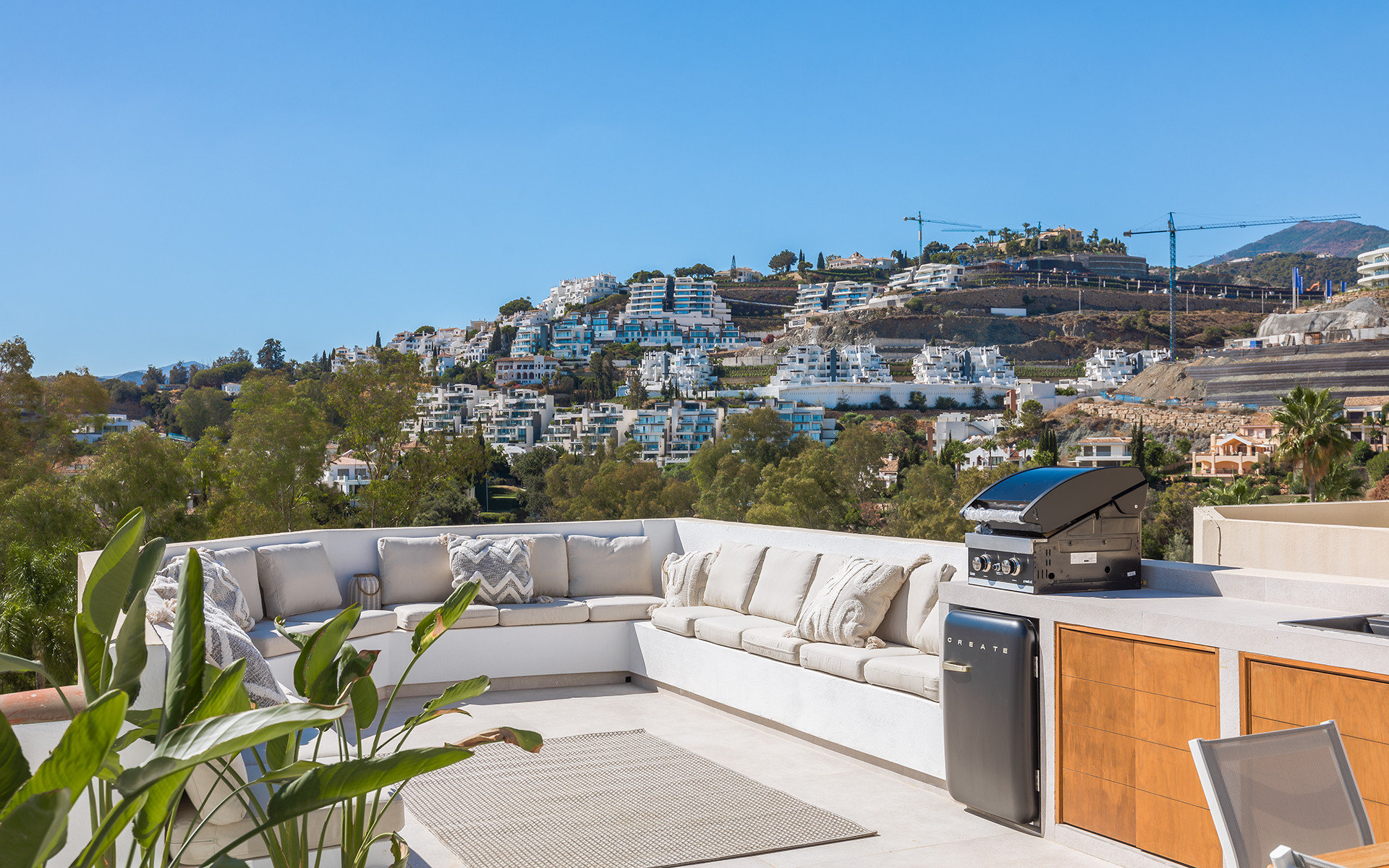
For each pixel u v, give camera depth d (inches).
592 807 133.6
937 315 4982.8
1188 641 100.2
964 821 127.0
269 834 68.5
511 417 4212.6
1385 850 53.4
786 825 126.0
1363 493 1093.1
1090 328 4726.9
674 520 238.7
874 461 2524.6
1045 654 116.2
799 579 186.2
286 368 3823.8
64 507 1038.4
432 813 131.3
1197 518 278.4
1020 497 122.0
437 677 200.4
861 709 151.7
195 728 45.1
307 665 69.9
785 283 6505.9
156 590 141.2
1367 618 98.5
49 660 652.7
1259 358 2084.2
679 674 193.9
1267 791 58.4
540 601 212.7
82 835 80.8
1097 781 110.6
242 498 1358.3
